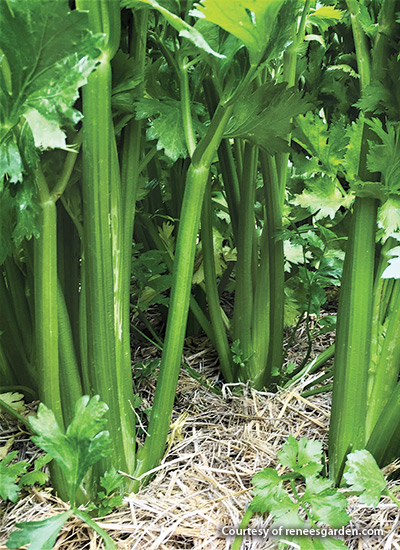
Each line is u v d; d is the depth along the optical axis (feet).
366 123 3.31
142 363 4.53
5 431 3.86
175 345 3.31
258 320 4.51
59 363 3.28
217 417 4.30
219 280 5.88
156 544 3.05
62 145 2.37
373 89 3.28
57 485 3.36
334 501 3.01
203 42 2.50
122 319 3.29
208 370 4.97
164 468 3.68
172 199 5.11
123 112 3.22
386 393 3.63
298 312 5.05
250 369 4.58
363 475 3.11
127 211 3.30
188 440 3.96
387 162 3.16
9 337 4.03
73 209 3.17
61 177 2.87
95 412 2.93
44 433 2.90
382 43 3.24
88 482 3.35
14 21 2.27
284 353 4.80
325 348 5.31
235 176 4.53
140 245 4.60
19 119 2.47
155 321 5.70
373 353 3.67
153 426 3.48
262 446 3.93
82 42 2.32
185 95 3.18
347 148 3.78
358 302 3.35
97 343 3.13
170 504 3.35
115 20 2.71
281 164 4.28
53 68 2.37
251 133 3.35
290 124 3.35
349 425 3.50
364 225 3.31
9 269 4.00
